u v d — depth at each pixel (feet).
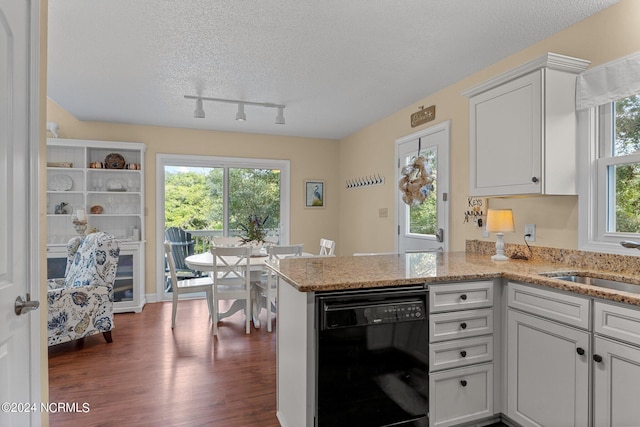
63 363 9.16
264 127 15.89
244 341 10.75
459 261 7.72
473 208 9.70
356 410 5.26
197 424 6.52
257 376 8.44
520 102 7.06
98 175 14.90
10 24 3.81
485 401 6.26
